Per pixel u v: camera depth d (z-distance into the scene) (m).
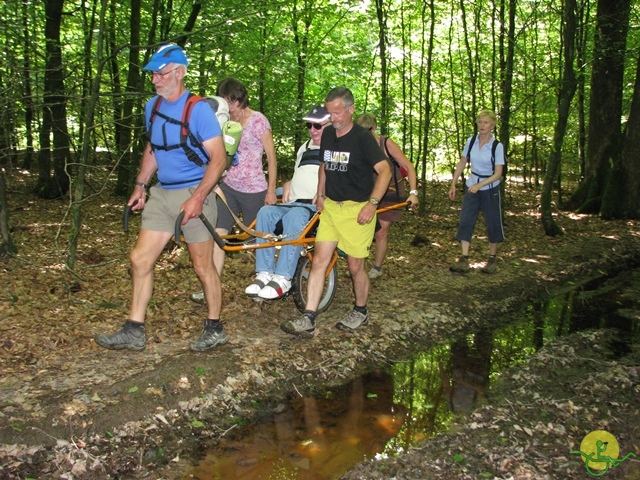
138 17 11.05
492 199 7.42
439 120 16.52
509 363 5.18
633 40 14.61
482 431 3.82
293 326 4.84
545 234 10.48
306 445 3.74
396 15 13.49
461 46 16.69
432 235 10.12
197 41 9.67
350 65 14.57
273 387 4.39
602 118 13.29
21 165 17.33
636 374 4.69
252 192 5.38
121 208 11.90
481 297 6.70
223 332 4.61
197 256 4.27
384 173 4.63
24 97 6.26
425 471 3.35
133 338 4.30
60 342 4.55
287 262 5.03
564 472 3.36
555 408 4.14
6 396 3.69
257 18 10.74
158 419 3.75
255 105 13.55
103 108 7.49
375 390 4.57
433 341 5.62
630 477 3.37
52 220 10.14
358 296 5.34
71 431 3.48
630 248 9.82
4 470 3.13
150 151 4.30
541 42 16.41
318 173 5.18
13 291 5.55
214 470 3.43
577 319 6.41
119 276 6.43
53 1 9.58
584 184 13.63
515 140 17.34
